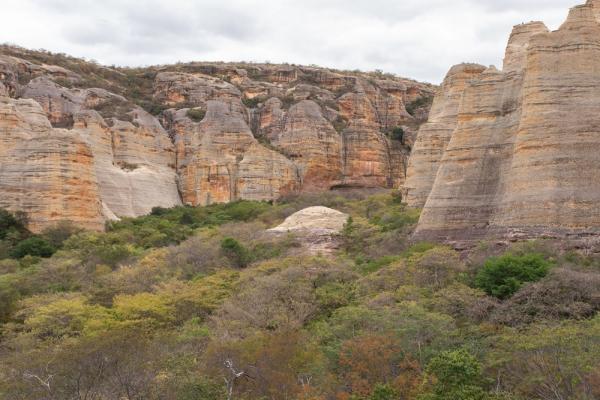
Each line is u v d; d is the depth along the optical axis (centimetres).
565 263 3209
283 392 2312
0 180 6159
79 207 6197
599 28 3903
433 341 2539
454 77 6147
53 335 3300
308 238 5075
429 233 4200
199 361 2617
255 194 8238
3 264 4900
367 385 2272
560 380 2062
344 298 3384
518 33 4662
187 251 4906
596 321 2489
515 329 2588
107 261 4959
